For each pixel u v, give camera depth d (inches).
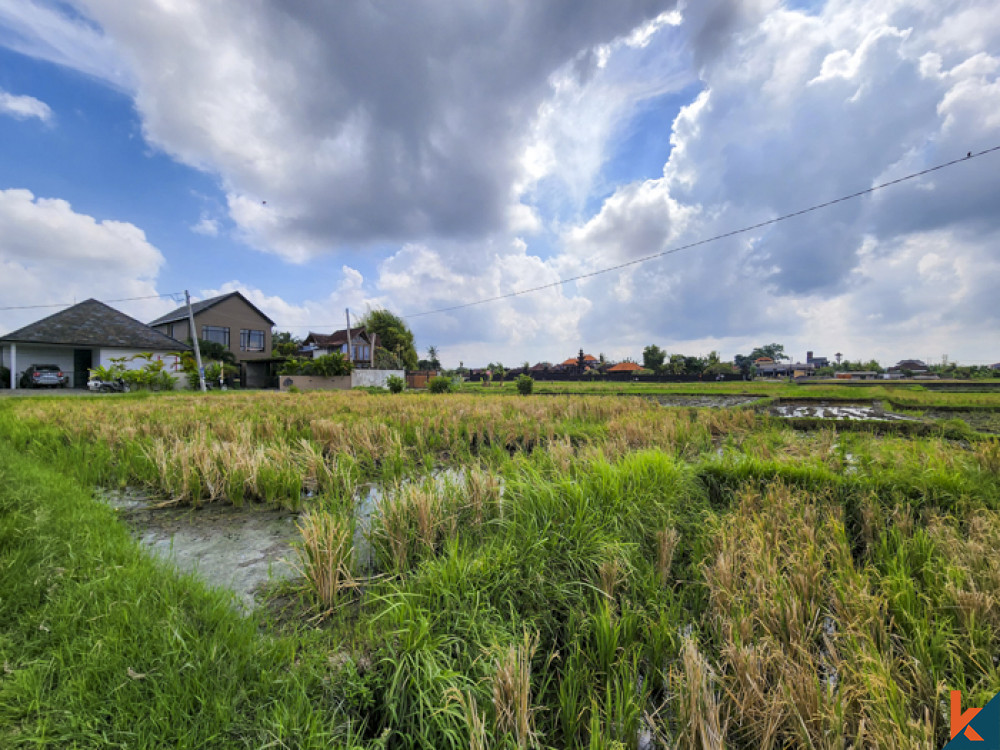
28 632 86.1
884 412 543.2
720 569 116.0
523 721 72.5
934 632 97.0
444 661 86.3
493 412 422.0
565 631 108.5
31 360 1014.4
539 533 135.3
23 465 210.7
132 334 1179.9
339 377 1298.0
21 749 62.2
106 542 126.6
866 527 151.9
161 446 229.1
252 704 72.3
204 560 138.4
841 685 80.5
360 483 220.8
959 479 168.1
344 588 118.2
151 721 65.9
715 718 73.9
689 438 300.4
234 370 1316.4
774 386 1284.4
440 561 121.3
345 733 71.6
